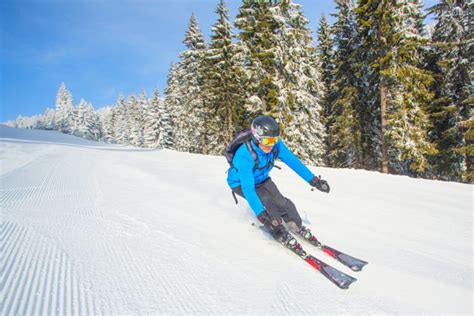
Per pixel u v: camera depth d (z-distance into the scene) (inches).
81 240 88.3
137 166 289.4
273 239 99.0
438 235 110.0
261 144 94.0
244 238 98.7
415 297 66.7
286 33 617.3
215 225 110.7
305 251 89.0
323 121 886.4
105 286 63.0
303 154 665.6
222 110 927.0
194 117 1080.2
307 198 168.9
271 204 99.3
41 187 170.7
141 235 94.9
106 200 142.2
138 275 68.6
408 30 557.3
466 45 621.6
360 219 129.3
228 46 886.4
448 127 692.1
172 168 278.2
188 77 1121.4
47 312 52.3
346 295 66.0
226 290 64.4
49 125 3125.0
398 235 109.7
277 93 654.5
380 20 577.6
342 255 88.1
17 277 64.5
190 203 142.9
